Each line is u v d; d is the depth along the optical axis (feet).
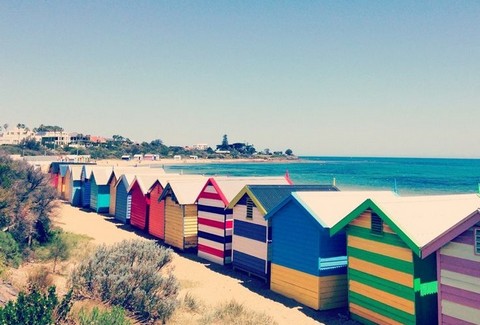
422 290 37.45
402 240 37.91
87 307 33.96
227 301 47.96
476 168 593.83
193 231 78.43
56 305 29.89
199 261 69.36
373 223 41.34
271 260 56.03
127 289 37.91
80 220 104.94
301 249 48.98
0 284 36.58
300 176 406.00
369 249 41.73
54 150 554.46
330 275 46.91
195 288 52.90
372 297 41.27
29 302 27.84
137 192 100.01
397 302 38.42
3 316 25.39
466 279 32.09
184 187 80.38
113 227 98.17
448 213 43.16
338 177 389.19
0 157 69.82
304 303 48.11
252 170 516.32
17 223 56.29
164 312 37.37
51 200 70.08
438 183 318.04
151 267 40.65
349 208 50.75
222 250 67.10
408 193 246.47
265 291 53.16
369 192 56.65
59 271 49.75
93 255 43.34
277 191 61.11
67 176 148.66
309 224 47.93
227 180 71.20
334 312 45.83
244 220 61.52
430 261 38.29
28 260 52.85
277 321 42.45
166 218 83.82
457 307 32.65
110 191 122.31
